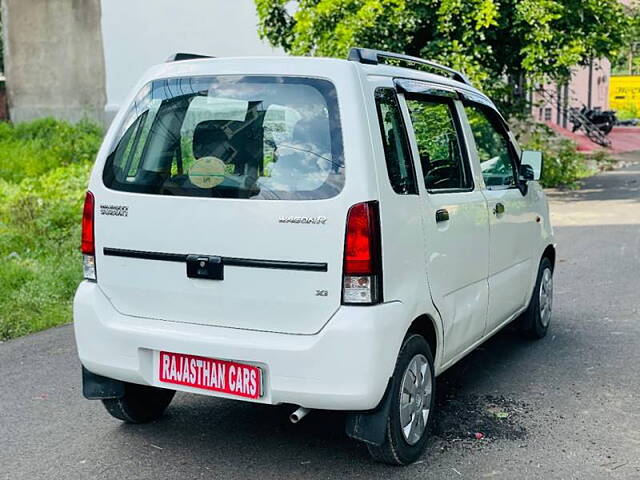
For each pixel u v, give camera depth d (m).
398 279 3.73
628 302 7.65
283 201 3.61
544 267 6.38
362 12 14.12
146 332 3.86
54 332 6.73
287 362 3.57
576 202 15.80
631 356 5.96
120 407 4.43
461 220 4.46
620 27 15.70
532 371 5.62
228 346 3.66
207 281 3.76
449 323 4.33
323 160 3.62
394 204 3.72
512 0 14.63
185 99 4.00
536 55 14.75
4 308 7.11
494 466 4.02
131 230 3.93
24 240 9.79
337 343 3.51
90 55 19.52
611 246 10.77
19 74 19.98
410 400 3.96
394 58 4.25
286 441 4.34
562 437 4.41
